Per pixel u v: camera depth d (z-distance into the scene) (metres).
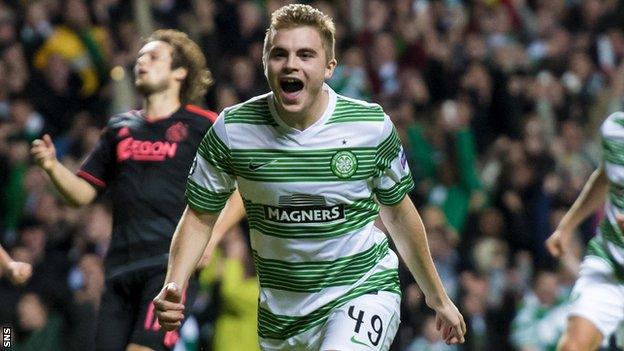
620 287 16.66
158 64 16.70
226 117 13.07
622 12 41.03
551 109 36.06
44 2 34.31
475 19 39.34
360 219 13.26
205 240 13.39
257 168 13.00
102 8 35.03
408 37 36.81
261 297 13.52
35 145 16.09
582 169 33.44
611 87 36.50
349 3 38.91
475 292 26.97
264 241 13.27
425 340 25.80
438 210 28.95
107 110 32.62
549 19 40.44
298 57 12.67
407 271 26.39
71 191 16.41
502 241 30.70
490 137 34.94
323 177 12.98
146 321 16.02
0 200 30.17
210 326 24.45
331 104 13.05
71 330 25.05
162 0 35.09
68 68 33.03
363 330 13.06
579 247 29.61
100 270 25.22
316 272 13.23
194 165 13.29
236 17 35.34
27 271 15.97
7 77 32.94
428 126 33.50
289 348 13.55
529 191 31.53
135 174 16.42
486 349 26.92
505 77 35.72
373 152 13.05
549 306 27.00
